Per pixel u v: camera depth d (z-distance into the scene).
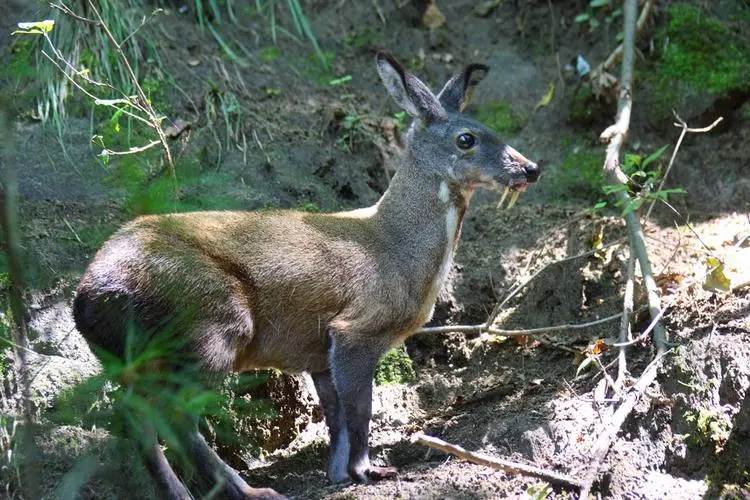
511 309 11.03
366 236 9.10
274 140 11.73
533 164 9.55
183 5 13.09
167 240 8.20
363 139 12.08
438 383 10.41
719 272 9.63
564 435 8.71
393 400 10.27
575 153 12.60
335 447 9.05
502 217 11.87
